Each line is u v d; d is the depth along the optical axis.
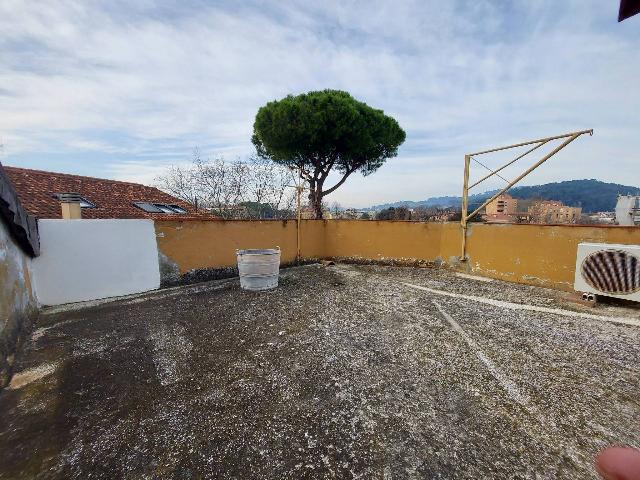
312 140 9.02
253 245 5.96
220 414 1.82
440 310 3.71
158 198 12.55
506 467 1.46
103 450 1.55
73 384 2.13
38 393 2.02
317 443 1.60
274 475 1.41
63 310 3.71
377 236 6.94
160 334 2.98
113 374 2.26
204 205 14.96
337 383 2.14
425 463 1.48
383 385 2.12
